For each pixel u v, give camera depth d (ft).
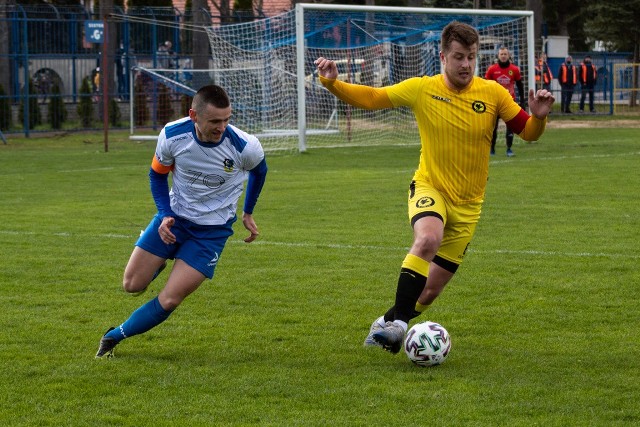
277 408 33.42
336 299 51.90
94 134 207.41
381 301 51.37
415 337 38.60
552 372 37.76
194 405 33.83
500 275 57.67
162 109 220.02
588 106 284.61
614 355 40.24
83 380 36.99
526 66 164.86
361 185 105.50
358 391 35.27
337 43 169.07
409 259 39.11
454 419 32.04
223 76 172.76
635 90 273.54
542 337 43.52
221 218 40.04
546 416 32.35
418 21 165.68
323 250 66.59
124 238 72.59
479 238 70.54
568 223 77.36
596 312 48.44
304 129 150.92
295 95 171.63
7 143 182.19
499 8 304.50
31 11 211.00
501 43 166.40
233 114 172.96
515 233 72.64
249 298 52.21
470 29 39.83
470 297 52.01
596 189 98.84
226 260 63.10
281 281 56.54
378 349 41.68
